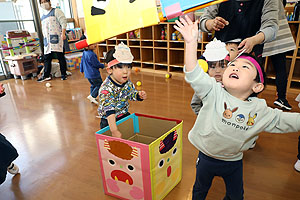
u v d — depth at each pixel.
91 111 2.63
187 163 1.61
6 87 3.72
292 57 2.81
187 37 0.74
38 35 4.73
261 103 0.86
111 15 0.51
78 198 1.34
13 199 1.36
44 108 2.77
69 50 4.89
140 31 4.26
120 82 1.40
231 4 1.30
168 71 4.11
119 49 1.32
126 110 1.55
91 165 1.65
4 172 1.34
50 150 1.86
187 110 2.51
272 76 3.01
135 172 1.16
